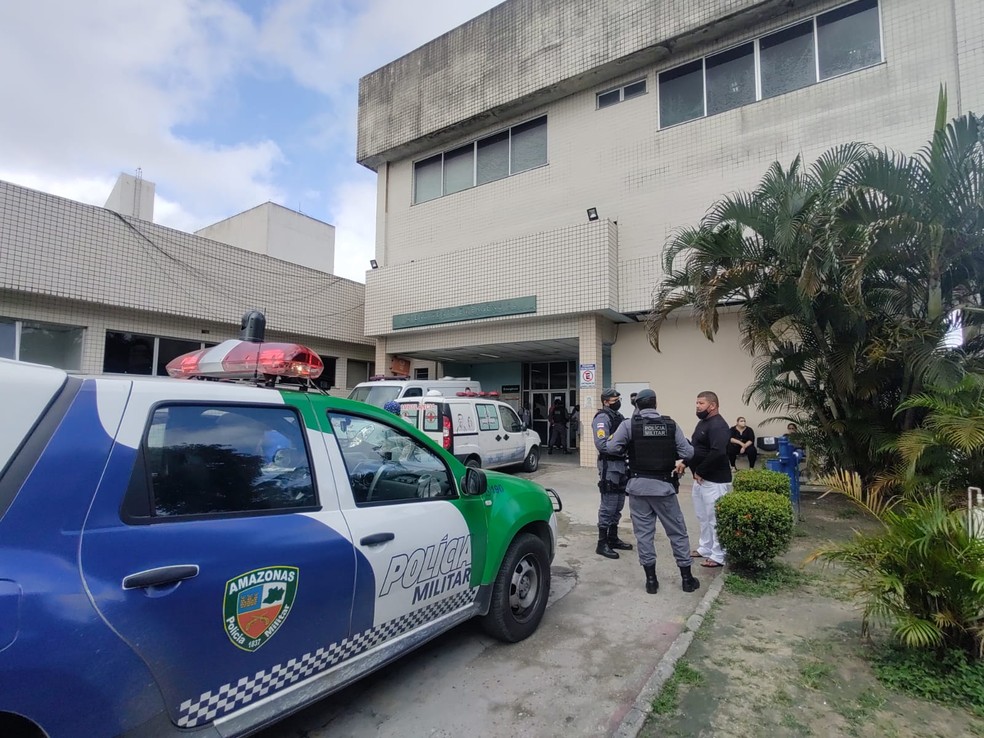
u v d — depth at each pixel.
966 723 2.73
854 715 2.81
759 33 11.69
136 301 11.54
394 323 15.49
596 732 2.77
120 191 19.62
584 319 12.69
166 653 1.90
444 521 3.22
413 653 3.63
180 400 2.23
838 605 4.29
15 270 9.76
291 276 15.05
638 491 4.71
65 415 1.90
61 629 1.66
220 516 2.21
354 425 2.99
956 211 6.23
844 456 7.67
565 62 13.61
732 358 12.11
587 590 4.83
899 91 10.23
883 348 6.92
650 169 12.77
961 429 4.80
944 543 3.21
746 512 4.78
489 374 18.73
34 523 1.72
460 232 15.84
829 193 6.86
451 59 15.80
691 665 3.36
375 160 17.72
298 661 2.36
